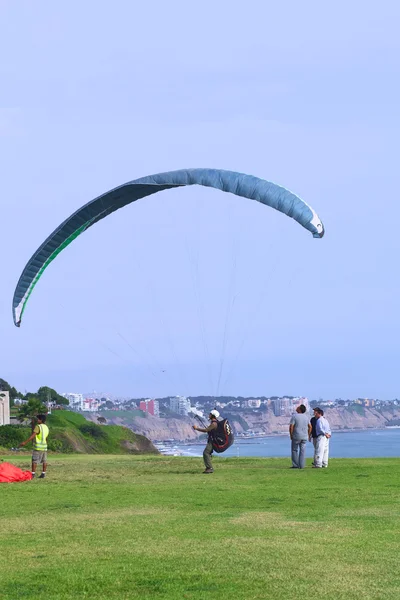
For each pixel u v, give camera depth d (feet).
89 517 62.44
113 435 586.04
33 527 58.29
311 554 46.68
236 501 70.49
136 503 70.23
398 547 48.42
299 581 40.88
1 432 334.24
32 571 44.21
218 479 91.45
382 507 65.46
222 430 100.12
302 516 61.00
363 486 81.15
